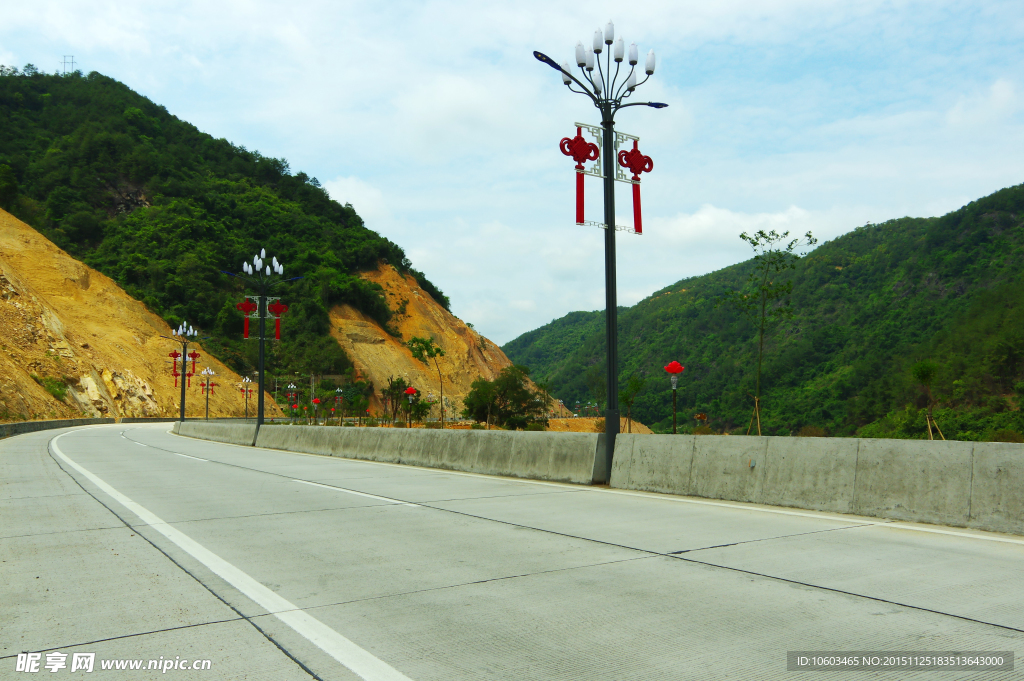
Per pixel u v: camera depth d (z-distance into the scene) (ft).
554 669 12.24
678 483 37.68
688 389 424.46
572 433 44.93
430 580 18.61
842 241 627.05
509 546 23.16
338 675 11.98
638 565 20.30
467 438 53.93
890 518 28.53
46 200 392.68
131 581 18.51
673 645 13.47
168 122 539.70
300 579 18.74
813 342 409.49
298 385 340.59
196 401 272.92
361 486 41.98
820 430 86.33
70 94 503.61
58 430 145.69
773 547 22.86
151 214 405.80
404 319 443.32
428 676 11.93
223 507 32.53
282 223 464.24
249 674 12.04
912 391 245.04
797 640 13.75
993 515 25.52
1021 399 209.87
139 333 282.15
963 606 15.98
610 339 43.45
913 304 416.05
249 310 106.93
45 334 215.31
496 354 497.87
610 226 43.98
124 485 41.93
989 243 437.17
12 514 30.30
